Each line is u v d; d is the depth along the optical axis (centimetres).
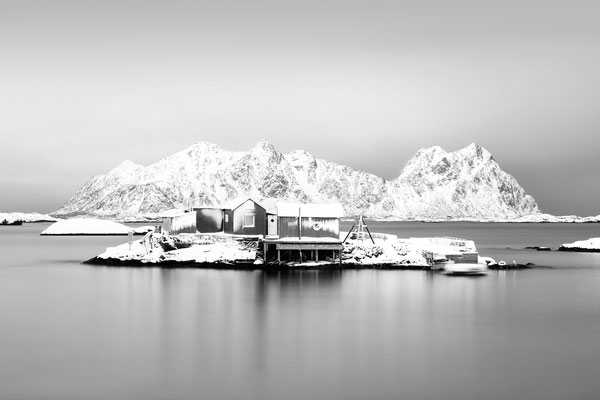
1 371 4272
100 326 5584
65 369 4319
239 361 4509
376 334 5334
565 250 15412
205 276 8794
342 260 9794
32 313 6172
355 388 3978
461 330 5509
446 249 10619
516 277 9162
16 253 13988
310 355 4678
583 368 4397
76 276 9006
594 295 7438
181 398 3806
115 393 3878
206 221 10594
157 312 6209
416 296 7262
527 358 4631
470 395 3875
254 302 6762
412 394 3888
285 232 9850
